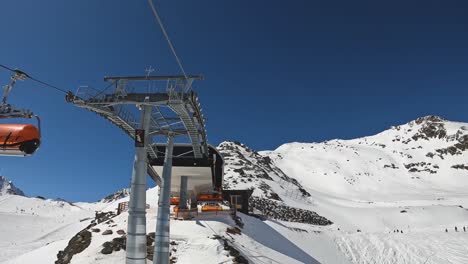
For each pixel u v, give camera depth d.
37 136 14.27
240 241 38.91
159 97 19.56
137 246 17.17
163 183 23.86
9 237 108.50
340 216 105.88
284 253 42.41
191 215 43.12
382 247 67.31
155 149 33.72
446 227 90.19
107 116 21.72
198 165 40.34
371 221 100.81
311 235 66.12
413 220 100.38
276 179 139.50
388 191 191.62
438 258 62.56
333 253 60.06
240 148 163.62
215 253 33.62
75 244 36.81
